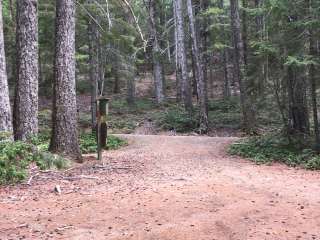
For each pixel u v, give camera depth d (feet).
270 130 71.20
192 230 21.03
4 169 30.58
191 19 80.53
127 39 71.10
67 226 21.74
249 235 20.35
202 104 80.59
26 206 25.32
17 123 43.98
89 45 71.36
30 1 43.47
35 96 44.50
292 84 50.24
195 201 26.35
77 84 98.89
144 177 34.63
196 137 68.85
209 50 93.09
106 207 25.21
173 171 37.81
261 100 53.98
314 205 25.45
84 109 108.68
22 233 20.63
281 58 45.52
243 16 70.90
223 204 25.66
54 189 29.14
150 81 144.05
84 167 38.99
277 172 37.19
